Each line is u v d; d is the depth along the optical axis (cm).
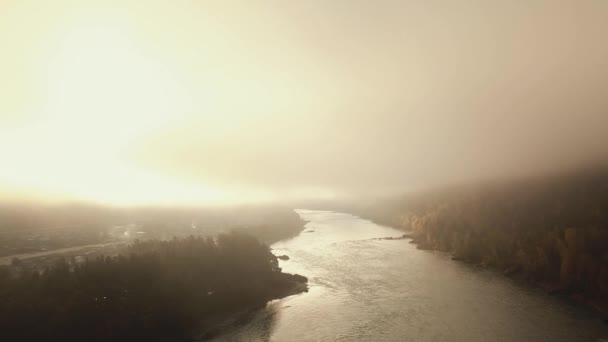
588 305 7300
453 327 6531
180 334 7019
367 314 7481
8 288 6047
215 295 8362
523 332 6162
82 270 7100
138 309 6744
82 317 6044
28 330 5512
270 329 7062
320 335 6600
